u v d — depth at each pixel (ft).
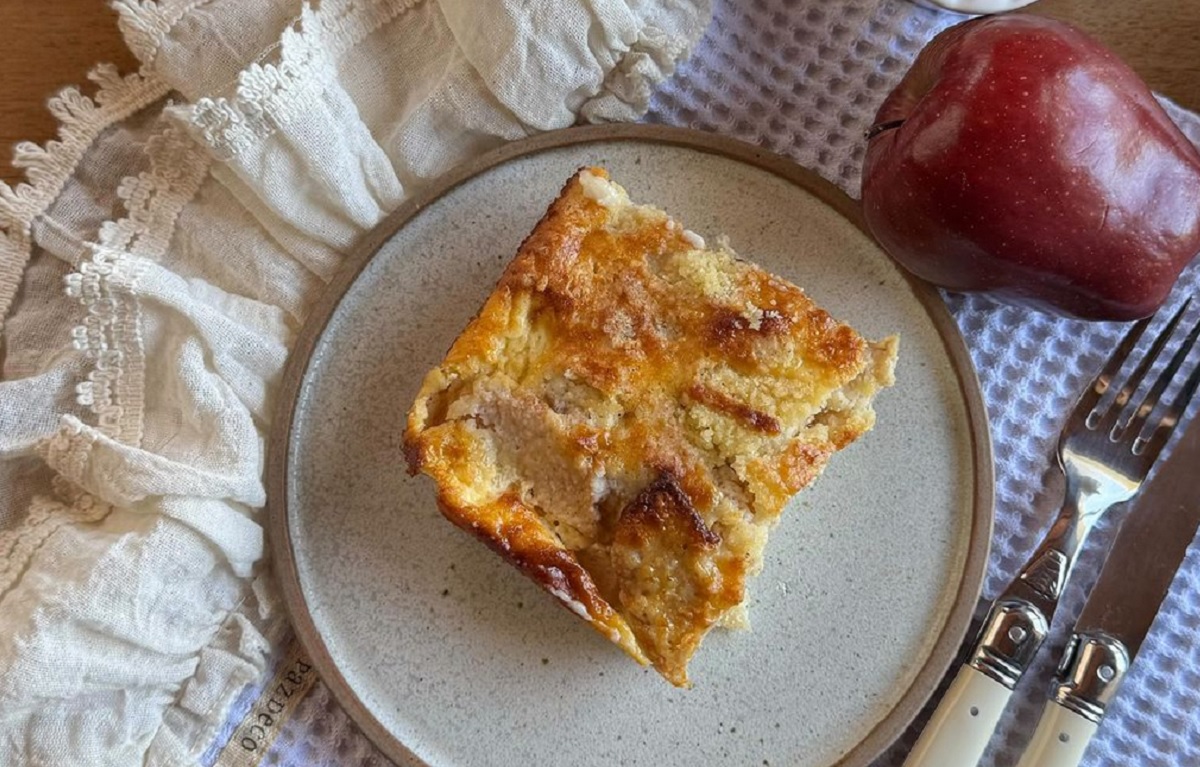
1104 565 0.95
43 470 0.99
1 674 0.90
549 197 1.03
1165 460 0.97
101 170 1.02
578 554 0.89
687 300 0.91
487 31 0.98
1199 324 0.99
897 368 0.99
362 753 0.97
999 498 1.00
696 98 1.06
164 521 0.94
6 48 1.05
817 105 1.06
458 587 0.96
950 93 0.90
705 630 0.87
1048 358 1.02
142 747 0.94
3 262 1.00
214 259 1.02
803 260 1.01
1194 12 1.05
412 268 1.01
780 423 0.89
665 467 0.87
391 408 0.99
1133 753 0.95
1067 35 0.92
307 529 0.97
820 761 0.93
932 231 0.93
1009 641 0.92
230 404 0.97
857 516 0.97
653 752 0.94
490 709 0.94
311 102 0.97
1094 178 0.88
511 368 0.90
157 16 0.99
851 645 0.95
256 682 0.98
